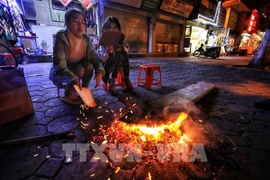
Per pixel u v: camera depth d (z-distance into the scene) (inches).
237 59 637.3
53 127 78.7
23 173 50.6
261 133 77.9
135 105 104.6
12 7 302.0
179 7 600.4
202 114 99.5
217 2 792.3
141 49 567.8
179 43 725.9
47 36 388.2
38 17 374.0
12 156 57.9
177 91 131.1
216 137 73.4
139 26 530.0
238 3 835.4
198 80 209.5
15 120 84.7
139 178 49.4
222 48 925.8
